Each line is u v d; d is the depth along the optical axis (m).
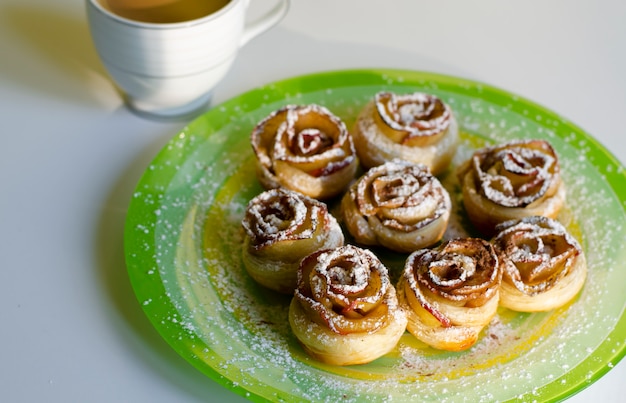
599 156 0.81
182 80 0.80
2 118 0.83
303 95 0.84
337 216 0.79
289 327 0.73
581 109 0.88
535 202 0.78
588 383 0.70
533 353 0.72
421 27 0.94
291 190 0.78
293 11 0.94
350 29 0.93
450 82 0.86
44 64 0.88
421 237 0.76
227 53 0.81
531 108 0.84
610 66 0.91
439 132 0.80
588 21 0.95
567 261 0.74
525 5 0.97
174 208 0.77
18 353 0.71
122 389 0.70
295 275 0.74
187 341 0.70
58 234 0.77
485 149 0.80
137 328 0.73
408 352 0.72
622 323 0.73
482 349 0.73
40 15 0.91
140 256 0.74
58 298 0.74
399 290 0.74
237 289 0.74
